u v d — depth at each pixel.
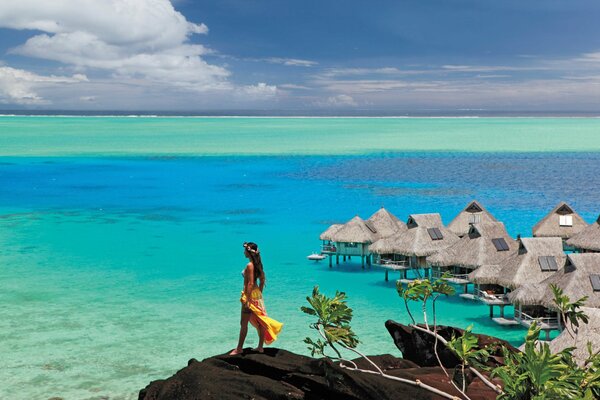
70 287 36.78
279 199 73.38
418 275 38.97
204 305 33.31
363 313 31.83
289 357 10.90
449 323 30.11
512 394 7.62
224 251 47.06
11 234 52.94
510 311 31.80
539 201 70.62
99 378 23.30
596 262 27.55
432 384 10.15
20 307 32.66
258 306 11.27
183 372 9.80
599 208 66.06
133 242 50.19
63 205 68.56
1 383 22.70
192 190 80.50
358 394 9.42
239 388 9.31
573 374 7.50
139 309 32.47
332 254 42.66
